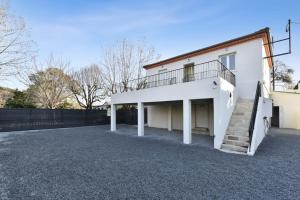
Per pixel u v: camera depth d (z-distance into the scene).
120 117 20.59
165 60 14.63
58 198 3.46
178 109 14.39
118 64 23.17
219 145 7.58
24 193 3.68
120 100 13.30
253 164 5.54
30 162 5.82
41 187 3.95
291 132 12.56
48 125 15.89
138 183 4.15
